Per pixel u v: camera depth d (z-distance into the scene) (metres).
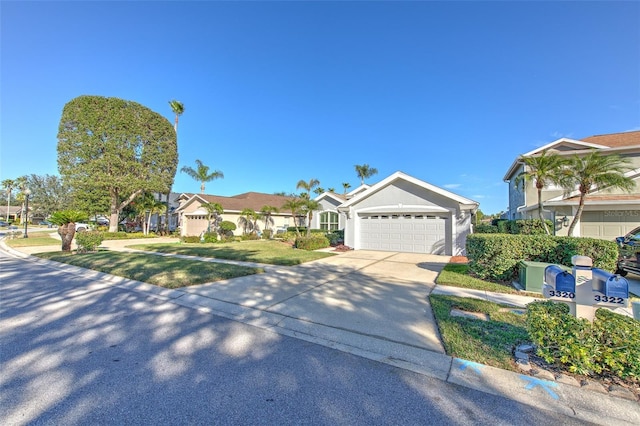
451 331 4.11
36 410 2.42
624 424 2.32
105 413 2.40
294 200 22.28
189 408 2.48
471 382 2.91
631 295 6.43
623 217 12.27
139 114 26.69
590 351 2.89
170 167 29.02
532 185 15.91
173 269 8.95
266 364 3.29
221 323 4.65
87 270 9.23
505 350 3.54
